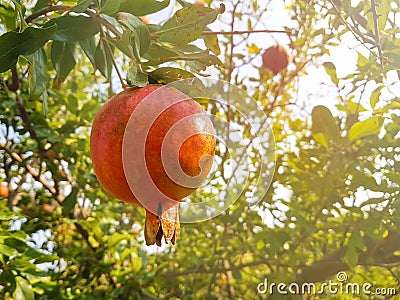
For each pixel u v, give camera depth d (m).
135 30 0.33
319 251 0.78
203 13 0.35
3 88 0.74
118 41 0.35
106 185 0.29
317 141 0.68
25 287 0.60
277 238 0.74
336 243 0.81
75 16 0.38
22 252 0.59
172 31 0.35
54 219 0.91
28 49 0.34
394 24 0.59
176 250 0.94
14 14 0.41
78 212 0.94
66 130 0.84
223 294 0.92
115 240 0.82
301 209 0.79
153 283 0.87
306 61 0.80
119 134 0.28
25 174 0.99
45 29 0.34
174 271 0.89
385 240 0.71
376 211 0.68
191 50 0.38
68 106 0.86
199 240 0.91
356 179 0.65
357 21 0.57
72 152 0.84
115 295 0.78
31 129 0.81
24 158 0.90
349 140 0.65
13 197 0.94
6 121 0.91
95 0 0.35
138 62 0.32
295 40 0.80
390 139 0.66
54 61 0.46
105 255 0.80
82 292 0.81
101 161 0.28
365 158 0.70
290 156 0.78
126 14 0.34
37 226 0.91
